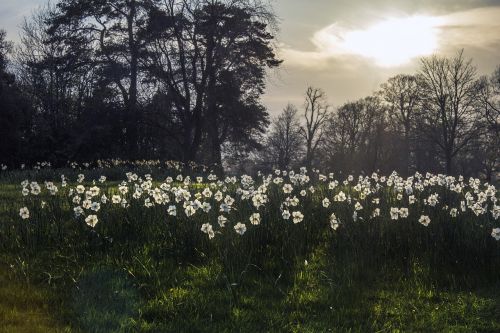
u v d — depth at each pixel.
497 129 54.03
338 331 6.40
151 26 41.28
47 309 6.50
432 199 9.74
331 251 8.96
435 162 68.50
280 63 43.22
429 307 7.32
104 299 6.84
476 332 6.62
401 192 11.91
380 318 6.89
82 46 45.62
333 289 7.65
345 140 71.38
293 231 9.14
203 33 40.88
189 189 13.57
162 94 42.78
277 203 10.34
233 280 7.63
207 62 41.69
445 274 8.34
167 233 8.92
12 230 8.91
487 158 63.53
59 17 45.16
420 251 8.86
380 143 68.12
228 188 13.00
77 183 17.83
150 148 44.47
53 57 46.44
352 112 70.69
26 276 7.38
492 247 8.71
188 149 42.59
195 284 7.55
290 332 6.30
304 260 8.60
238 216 9.68
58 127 41.31
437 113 57.25
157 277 7.50
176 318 6.49
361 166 68.75
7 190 14.67
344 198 10.14
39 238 8.65
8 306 6.43
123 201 9.45
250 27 41.50
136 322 6.27
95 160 38.69
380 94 69.31
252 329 6.30
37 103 46.91
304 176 12.06
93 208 8.83
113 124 41.22
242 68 42.38
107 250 8.43
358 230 9.27
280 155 72.62
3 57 45.91
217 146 44.16
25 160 36.56
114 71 42.84
